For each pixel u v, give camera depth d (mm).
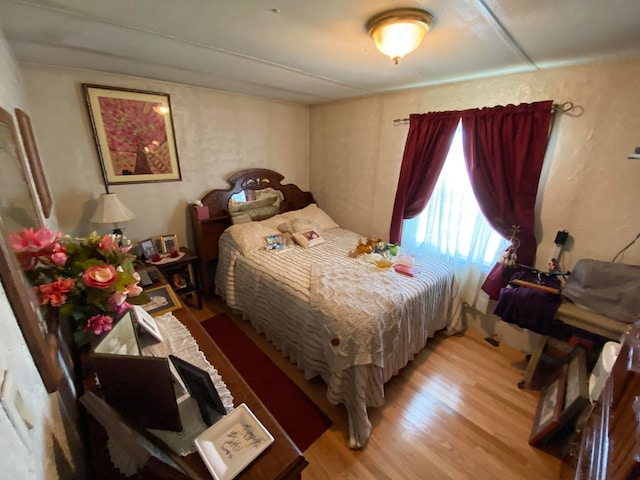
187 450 725
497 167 2078
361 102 2998
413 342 2006
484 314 2461
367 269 2266
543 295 1797
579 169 1844
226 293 2709
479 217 2336
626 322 1562
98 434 833
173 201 2752
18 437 465
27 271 820
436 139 2428
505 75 2027
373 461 1473
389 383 1971
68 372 926
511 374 2061
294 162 3605
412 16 1164
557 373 1828
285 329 2076
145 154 2492
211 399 800
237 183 3082
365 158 3102
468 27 1294
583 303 1696
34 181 1351
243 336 2457
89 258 1065
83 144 2205
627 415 796
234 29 1364
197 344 1174
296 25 1316
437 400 1837
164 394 692
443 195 2523
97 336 971
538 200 2039
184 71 2102
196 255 2900
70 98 2094
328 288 1906
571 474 1415
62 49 1644
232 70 2064
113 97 2244
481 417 1722
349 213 3426
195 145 2768
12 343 551
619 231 1759
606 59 1640
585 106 1762
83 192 2268
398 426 1661
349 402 1607
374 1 1098
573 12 1126
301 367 2012
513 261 2100
